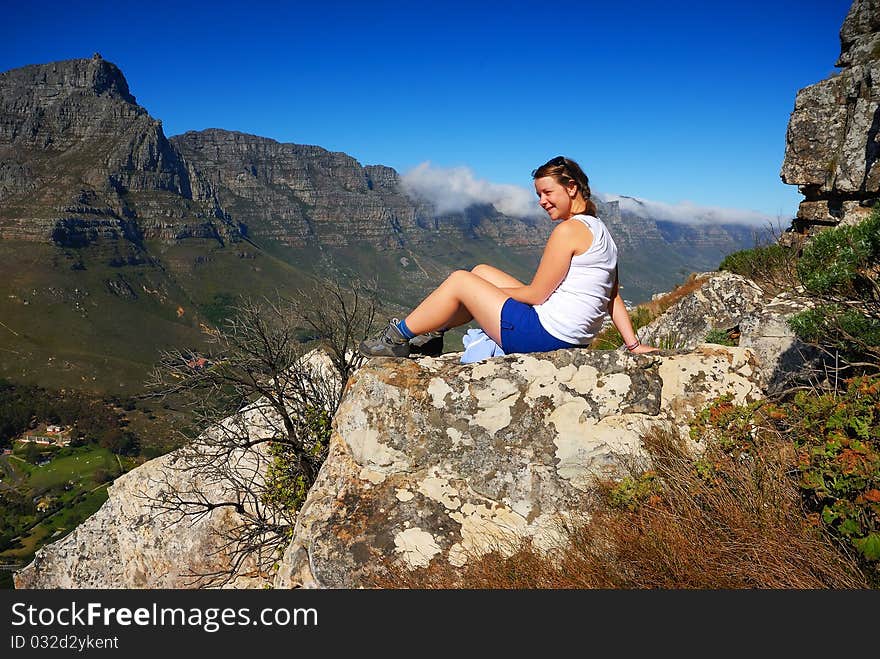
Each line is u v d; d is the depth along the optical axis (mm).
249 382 8234
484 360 4414
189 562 8758
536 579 3348
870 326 4477
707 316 9266
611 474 4051
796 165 12305
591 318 4348
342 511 4086
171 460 9227
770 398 4355
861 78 11133
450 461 4230
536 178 4367
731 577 2951
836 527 2932
